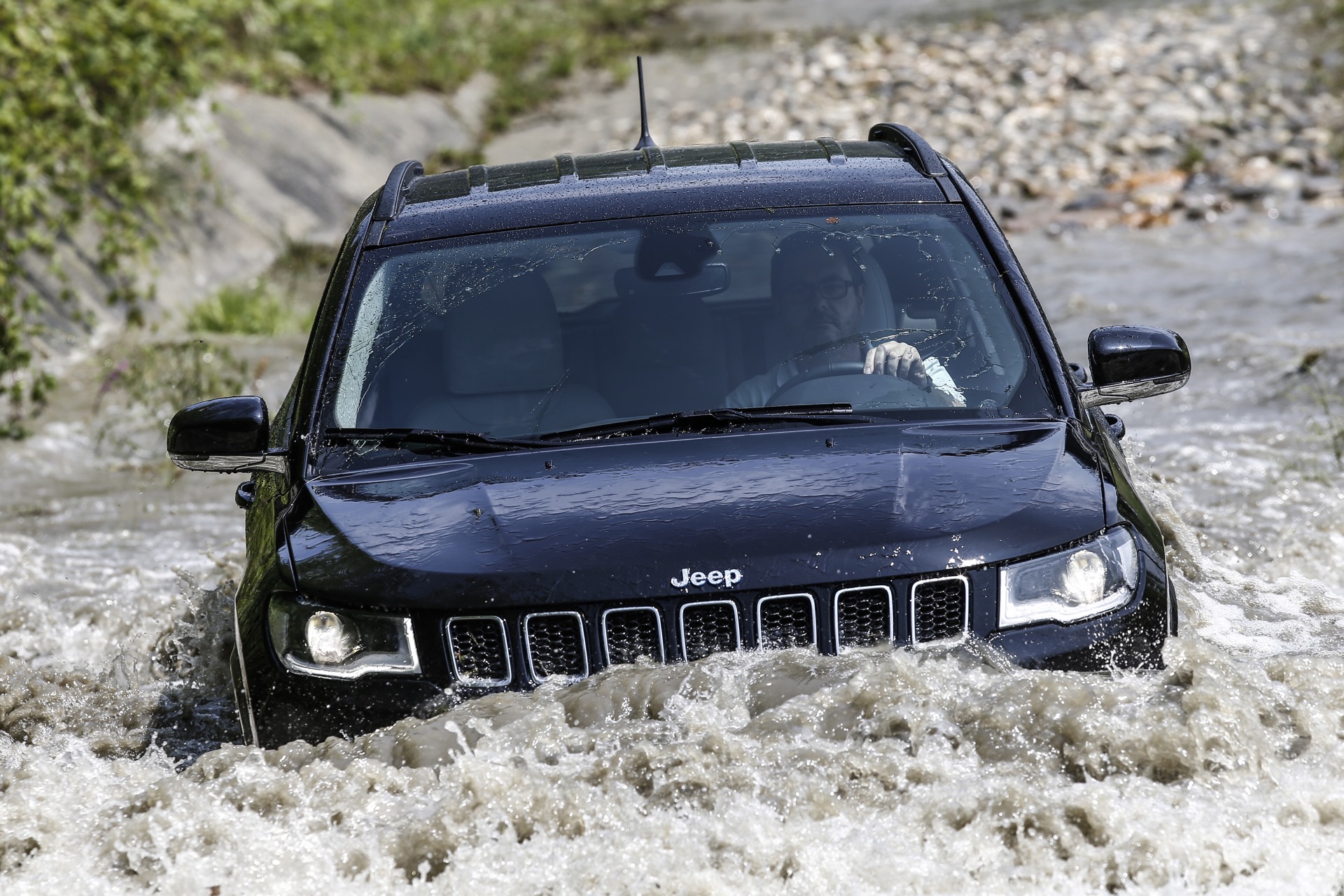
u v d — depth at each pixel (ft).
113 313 164.25
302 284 188.96
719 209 57.00
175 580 84.12
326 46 266.77
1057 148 236.84
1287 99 255.50
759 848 36.22
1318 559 69.51
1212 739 38.86
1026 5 360.07
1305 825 37.06
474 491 46.80
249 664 44.39
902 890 35.09
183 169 198.29
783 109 276.00
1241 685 41.73
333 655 43.14
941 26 343.05
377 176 243.19
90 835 39.29
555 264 55.16
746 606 42.42
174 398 134.00
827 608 42.39
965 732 39.60
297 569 44.96
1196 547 66.44
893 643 42.55
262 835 38.14
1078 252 184.03
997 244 55.72
